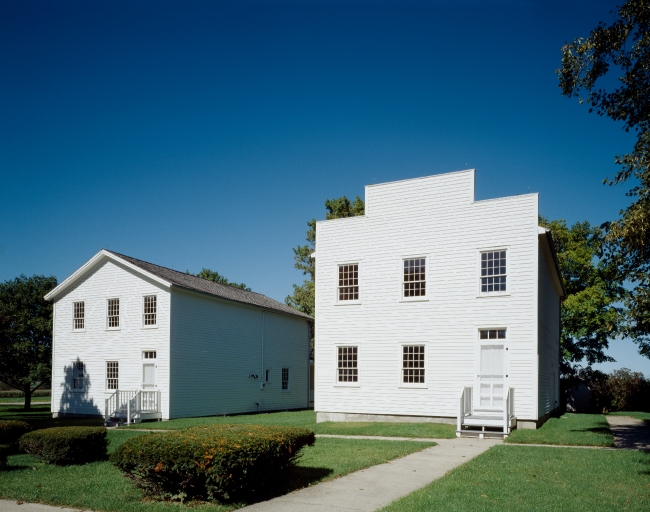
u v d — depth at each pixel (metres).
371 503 8.92
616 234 13.74
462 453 13.95
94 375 29.61
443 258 22.11
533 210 20.61
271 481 9.98
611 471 11.17
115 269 29.80
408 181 23.22
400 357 22.48
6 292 38.25
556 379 28.94
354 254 23.97
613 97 15.67
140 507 8.70
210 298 30.19
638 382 34.78
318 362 24.06
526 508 8.34
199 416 28.61
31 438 13.15
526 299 20.33
